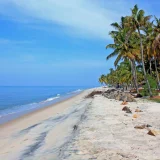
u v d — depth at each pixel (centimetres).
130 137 1408
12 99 7400
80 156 1074
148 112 2528
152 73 7006
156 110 2700
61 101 6041
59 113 3291
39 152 1262
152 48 4669
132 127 1695
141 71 7288
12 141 1658
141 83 7719
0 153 1348
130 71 7475
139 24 4459
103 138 1397
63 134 1653
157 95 4734
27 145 1480
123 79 7706
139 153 1103
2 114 3572
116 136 1441
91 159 1030
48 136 1681
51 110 3862
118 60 5147
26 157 1197
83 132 1576
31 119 2877
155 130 1517
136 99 4362
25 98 7956
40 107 4575
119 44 5125
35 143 1513
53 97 8481
